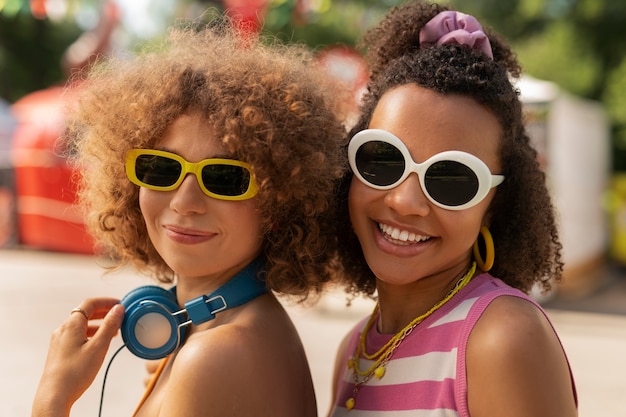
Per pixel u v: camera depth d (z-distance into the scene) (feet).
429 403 4.39
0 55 51.47
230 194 4.59
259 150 4.56
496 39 5.43
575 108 22.48
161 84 4.78
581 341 16.46
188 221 4.62
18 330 15.70
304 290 5.16
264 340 4.57
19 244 25.41
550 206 5.36
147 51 5.95
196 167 4.56
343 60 10.69
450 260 4.75
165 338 4.80
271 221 4.80
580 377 13.52
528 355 4.05
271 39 6.80
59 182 24.26
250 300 4.89
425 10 5.40
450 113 4.55
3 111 27.91
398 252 4.76
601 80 41.01
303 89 4.96
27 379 12.69
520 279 5.29
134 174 4.90
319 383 12.44
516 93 4.92
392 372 4.76
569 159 21.95
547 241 5.28
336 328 16.46
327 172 4.92
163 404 4.43
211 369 4.26
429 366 4.49
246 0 14.03
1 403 11.53
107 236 5.55
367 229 4.92
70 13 14.89
